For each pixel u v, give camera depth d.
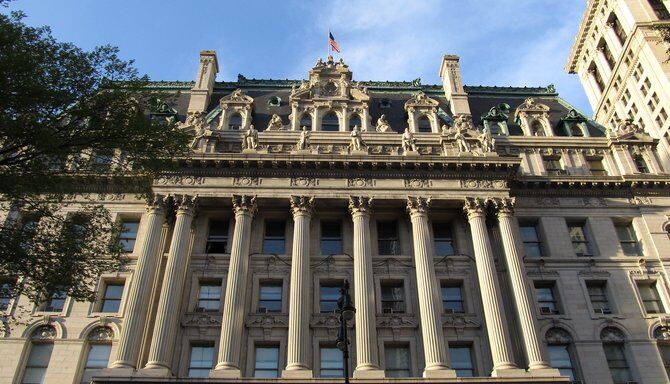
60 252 27.33
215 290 42.66
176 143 30.02
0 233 26.39
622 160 52.31
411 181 46.25
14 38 25.62
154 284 41.56
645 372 40.69
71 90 27.03
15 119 25.41
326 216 46.44
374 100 59.69
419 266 42.09
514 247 43.34
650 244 47.50
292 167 46.09
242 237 42.91
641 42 64.81
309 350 38.91
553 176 49.41
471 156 46.59
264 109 57.31
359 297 40.25
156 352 36.94
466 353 40.50
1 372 38.22
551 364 41.09
